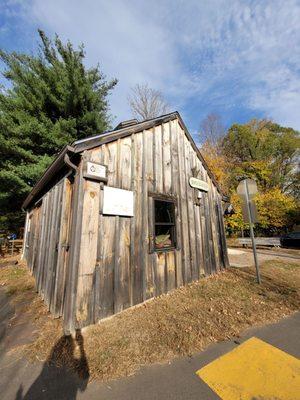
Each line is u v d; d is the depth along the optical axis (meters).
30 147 11.83
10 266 8.48
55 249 4.30
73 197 3.85
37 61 11.90
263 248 13.41
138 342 2.93
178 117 6.37
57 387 2.22
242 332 3.21
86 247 3.52
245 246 14.72
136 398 2.06
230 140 25.36
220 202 7.67
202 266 6.10
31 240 8.01
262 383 2.20
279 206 17.45
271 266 7.31
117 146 4.34
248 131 24.05
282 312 3.85
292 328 3.31
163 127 5.73
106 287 3.69
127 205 4.26
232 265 7.65
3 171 10.81
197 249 6.05
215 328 3.29
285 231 19.09
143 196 4.71
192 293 4.76
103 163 4.00
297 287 5.09
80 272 3.38
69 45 12.15
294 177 23.03
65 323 3.17
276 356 2.62
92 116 12.33
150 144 5.21
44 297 4.64
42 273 5.18
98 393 2.13
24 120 11.22
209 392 2.12
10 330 3.42
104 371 2.41
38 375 2.39
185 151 6.40
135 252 4.29
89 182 3.74
